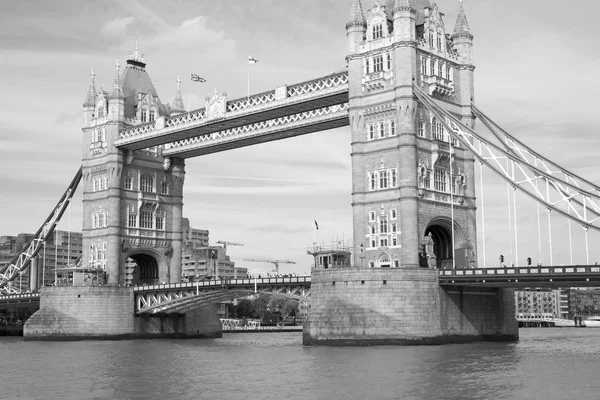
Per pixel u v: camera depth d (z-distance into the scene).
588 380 59.44
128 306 130.75
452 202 101.56
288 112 115.31
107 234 136.12
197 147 134.50
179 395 56.00
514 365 69.38
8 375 70.00
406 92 98.88
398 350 84.31
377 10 103.06
